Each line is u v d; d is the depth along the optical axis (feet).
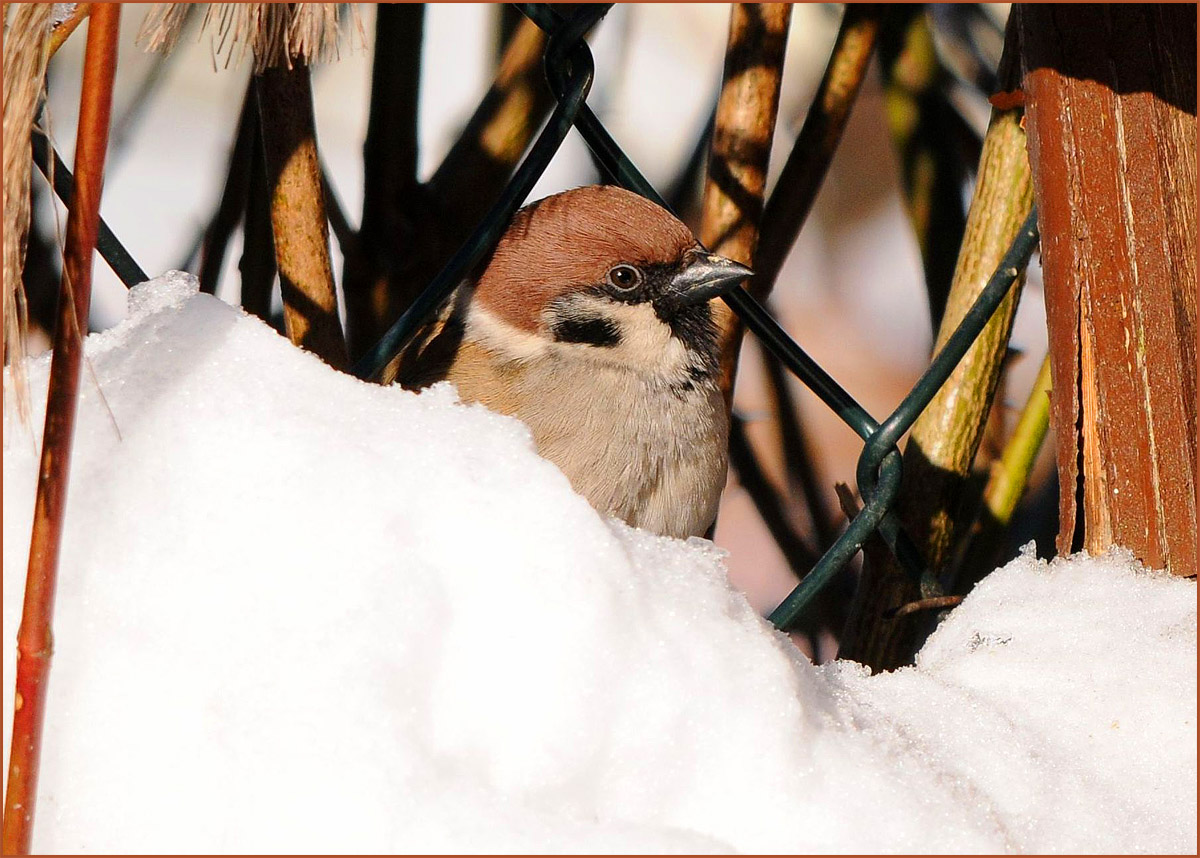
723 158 17.72
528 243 16.72
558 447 16.39
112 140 23.45
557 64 14.17
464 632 8.95
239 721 8.52
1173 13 13.16
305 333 15.31
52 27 8.89
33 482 9.34
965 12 25.27
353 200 24.73
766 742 9.13
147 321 10.18
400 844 8.18
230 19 9.43
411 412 10.04
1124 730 11.05
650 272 16.40
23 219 8.13
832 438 26.58
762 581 24.91
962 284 17.17
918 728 10.63
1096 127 12.84
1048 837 9.87
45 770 8.49
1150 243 12.81
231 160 19.38
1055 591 12.58
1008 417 23.45
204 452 9.50
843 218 27.78
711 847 8.26
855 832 8.98
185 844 8.25
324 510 9.27
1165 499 12.62
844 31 20.36
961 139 23.65
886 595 17.03
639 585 9.44
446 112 23.57
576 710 8.82
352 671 8.64
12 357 8.30
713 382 17.10
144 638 8.84
